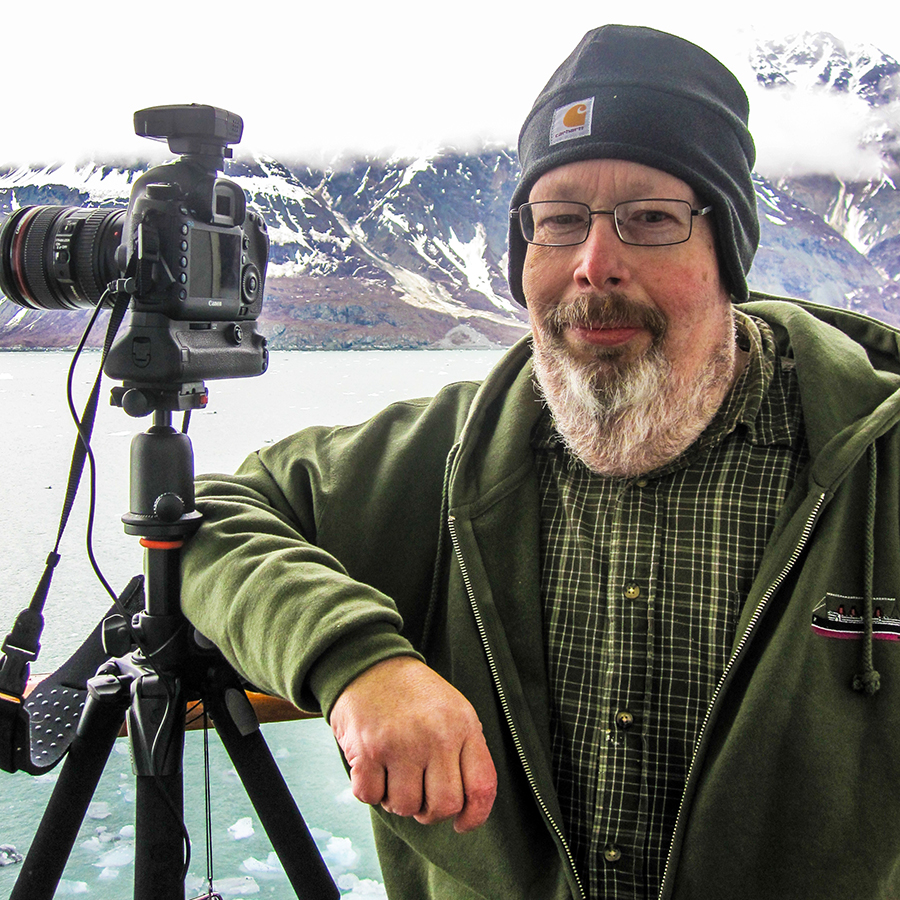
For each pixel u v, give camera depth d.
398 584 0.95
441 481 0.96
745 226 0.84
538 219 0.82
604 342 0.78
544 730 0.82
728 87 0.83
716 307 0.80
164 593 0.83
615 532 0.82
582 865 0.81
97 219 0.90
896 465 0.76
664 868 0.77
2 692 0.80
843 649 0.73
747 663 0.75
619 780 0.78
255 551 0.77
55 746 0.88
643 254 0.77
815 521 0.74
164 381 0.81
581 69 0.79
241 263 0.92
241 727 0.83
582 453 0.82
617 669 0.79
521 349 0.93
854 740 0.72
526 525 0.86
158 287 0.80
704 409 0.80
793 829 0.72
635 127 0.75
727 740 0.73
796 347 0.81
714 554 0.79
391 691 0.59
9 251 0.92
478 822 0.57
